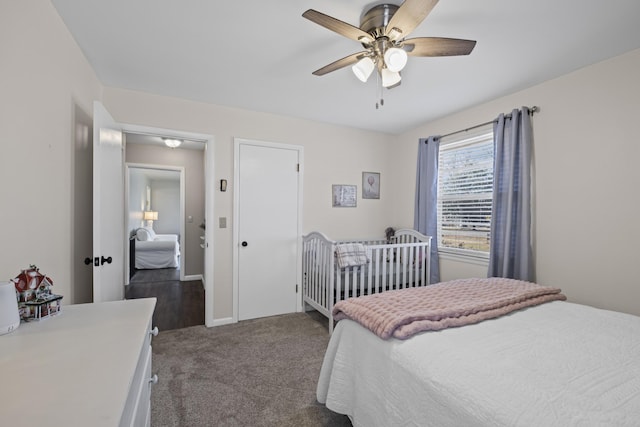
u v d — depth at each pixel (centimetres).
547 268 243
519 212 256
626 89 200
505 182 266
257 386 197
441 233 349
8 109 116
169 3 156
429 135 360
